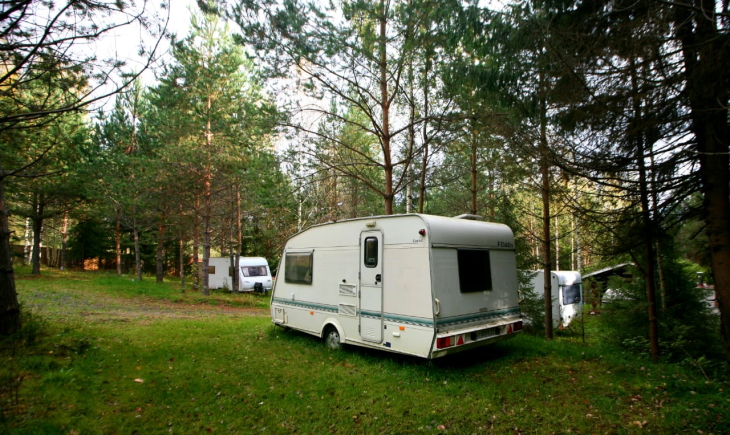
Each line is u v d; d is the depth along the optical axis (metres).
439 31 7.25
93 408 4.19
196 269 20.28
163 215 19.61
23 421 3.69
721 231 4.70
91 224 31.06
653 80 4.03
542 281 14.65
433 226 5.71
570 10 4.52
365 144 12.41
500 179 9.02
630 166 4.91
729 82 3.71
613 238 6.12
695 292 7.03
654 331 6.44
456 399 4.74
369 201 18.83
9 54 4.47
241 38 8.22
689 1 3.59
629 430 3.92
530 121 5.50
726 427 3.89
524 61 5.04
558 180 5.88
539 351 6.88
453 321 5.65
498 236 6.76
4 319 5.99
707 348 6.39
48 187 17.88
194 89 14.87
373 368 5.88
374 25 8.72
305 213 17.98
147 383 5.02
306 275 7.68
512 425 4.07
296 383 5.25
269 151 9.75
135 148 19.52
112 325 8.92
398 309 5.87
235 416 4.23
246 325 9.51
